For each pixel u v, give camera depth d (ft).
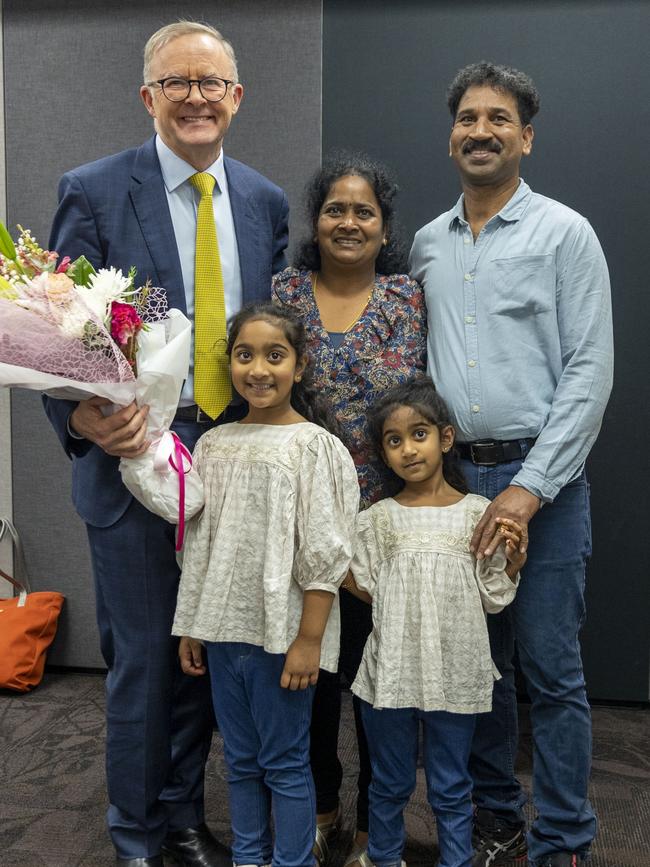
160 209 6.33
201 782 6.86
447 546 6.01
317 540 5.69
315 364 6.44
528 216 6.25
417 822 7.41
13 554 10.98
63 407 6.02
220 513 5.87
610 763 8.54
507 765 6.80
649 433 9.65
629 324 9.57
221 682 5.99
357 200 6.35
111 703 6.38
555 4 9.29
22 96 10.26
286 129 9.91
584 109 9.39
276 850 5.89
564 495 6.20
